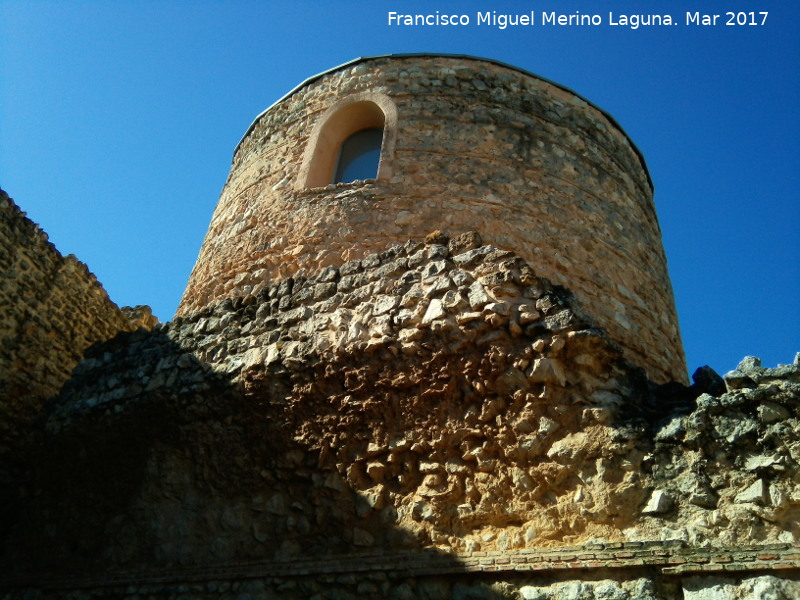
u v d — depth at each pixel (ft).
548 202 32.27
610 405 18.98
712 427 17.43
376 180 32.01
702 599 15.75
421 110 34.30
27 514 27.35
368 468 21.57
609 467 18.12
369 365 22.17
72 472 27.09
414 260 23.56
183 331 28.07
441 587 18.80
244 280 31.83
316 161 34.37
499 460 19.75
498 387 20.20
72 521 26.16
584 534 17.80
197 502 24.12
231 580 21.83
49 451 27.81
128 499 25.41
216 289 32.81
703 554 16.14
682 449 17.66
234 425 24.43
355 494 21.59
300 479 22.86
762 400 17.06
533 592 17.48
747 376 17.72
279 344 24.43
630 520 17.43
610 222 33.99
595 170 35.17
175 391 25.75
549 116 35.45
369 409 21.98
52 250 38.55
